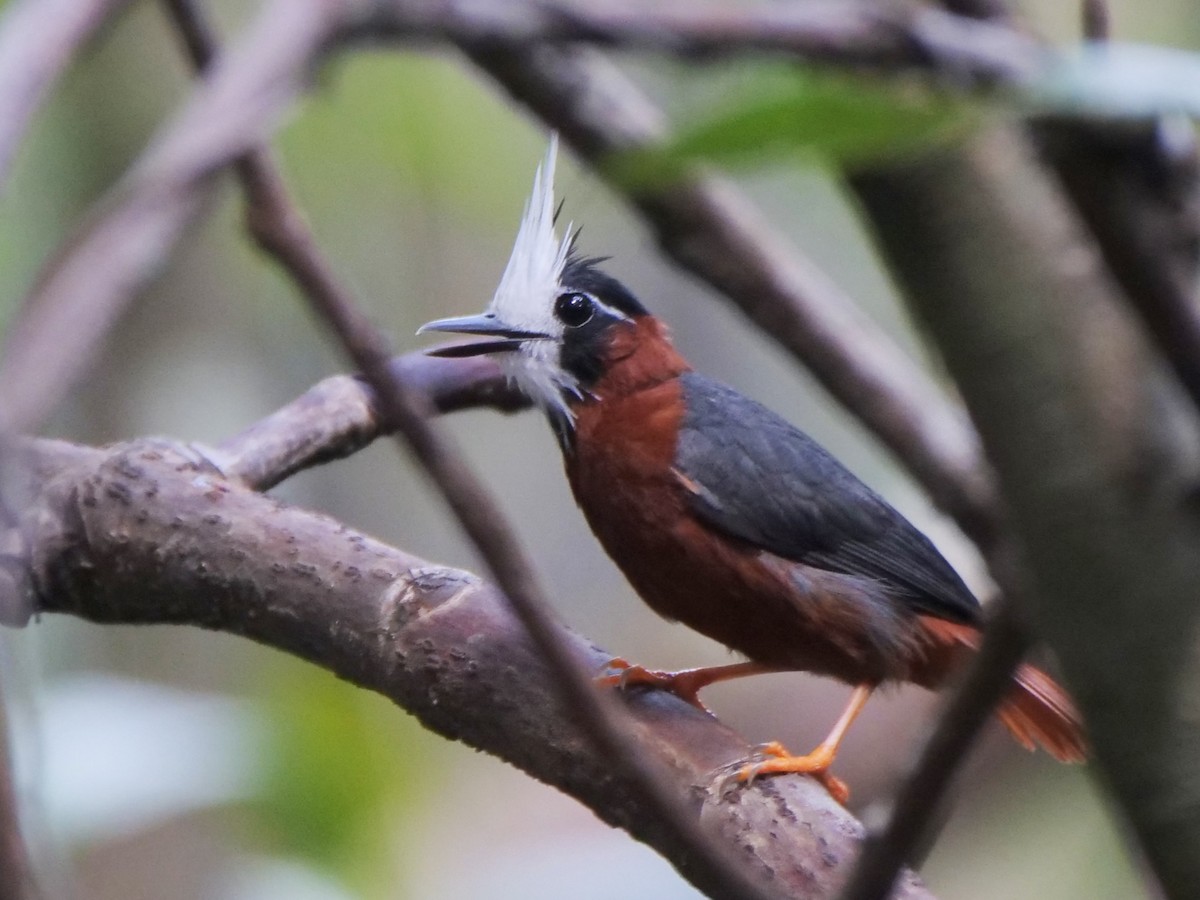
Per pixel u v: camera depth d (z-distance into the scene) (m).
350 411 8.65
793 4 2.16
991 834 12.45
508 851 13.08
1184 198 2.48
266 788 6.81
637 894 11.66
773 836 6.28
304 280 2.53
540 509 21.00
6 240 10.56
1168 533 3.32
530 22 2.07
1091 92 2.09
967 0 2.36
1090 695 3.44
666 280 19.05
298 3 1.82
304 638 7.45
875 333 6.08
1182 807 3.36
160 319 13.91
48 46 1.64
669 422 10.03
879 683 10.07
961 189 3.30
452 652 7.01
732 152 1.98
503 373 10.21
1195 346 2.52
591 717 3.05
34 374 1.63
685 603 10.22
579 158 4.23
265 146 2.36
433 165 12.18
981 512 3.86
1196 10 8.32
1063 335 3.33
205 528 7.56
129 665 13.14
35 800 3.04
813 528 9.93
